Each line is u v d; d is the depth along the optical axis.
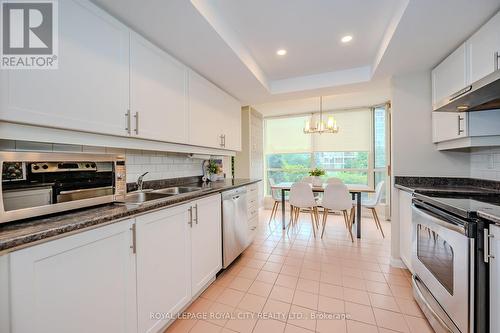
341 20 1.74
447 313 1.29
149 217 1.32
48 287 0.85
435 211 1.45
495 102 1.56
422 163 2.31
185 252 1.63
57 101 1.08
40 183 1.00
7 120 0.92
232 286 2.00
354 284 2.02
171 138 1.87
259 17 1.71
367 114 4.66
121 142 1.49
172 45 1.76
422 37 1.69
